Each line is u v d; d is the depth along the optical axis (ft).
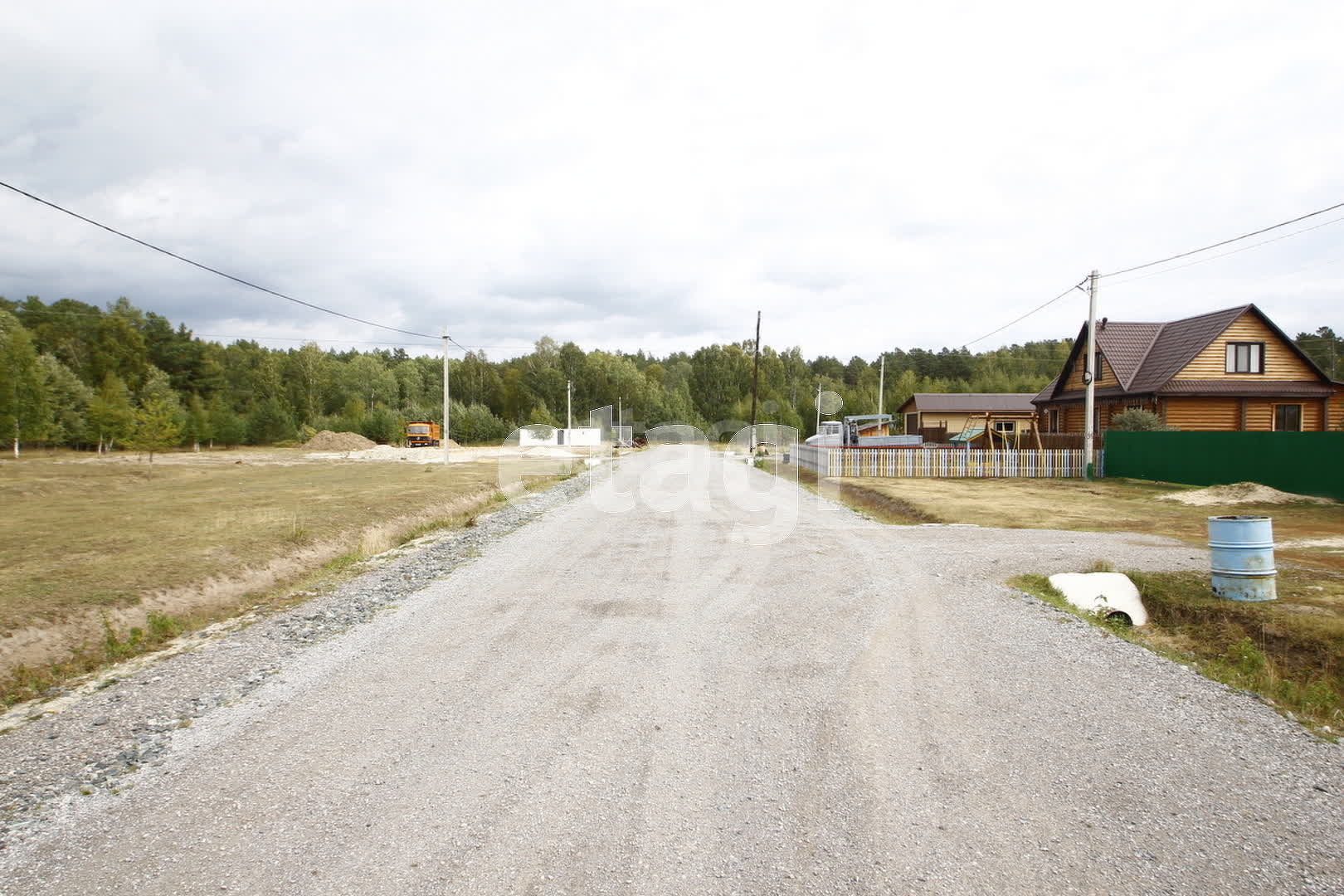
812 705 15.61
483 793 11.94
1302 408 88.89
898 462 81.25
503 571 31.78
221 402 201.98
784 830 10.73
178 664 20.35
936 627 21.68
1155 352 97.96
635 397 280.51
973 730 14.26
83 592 26.84
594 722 14.85
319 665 19.24
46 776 13.30
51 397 162.09
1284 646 22.02
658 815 11.19
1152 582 28.14
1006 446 90.38
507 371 356.79
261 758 13.50
